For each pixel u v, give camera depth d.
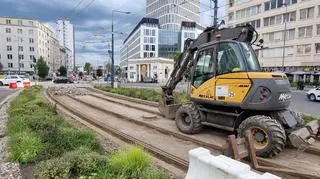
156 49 92.31
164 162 6.52
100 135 8.87
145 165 4.94
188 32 82.12
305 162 6.39
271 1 56.00
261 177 3.11
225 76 7.49
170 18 79.38
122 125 10.59
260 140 6.51
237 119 7.33
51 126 7.49
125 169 4.73
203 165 3.69
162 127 9.72
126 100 19.20
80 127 9.93
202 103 8.30
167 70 79.88
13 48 101.56
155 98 17.89
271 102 6.72
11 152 6.06
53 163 4.93
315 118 10.18
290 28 52.66
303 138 6.31
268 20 57.03
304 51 50.56
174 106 10.59
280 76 7.12
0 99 18.55
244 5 62.03
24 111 10.16
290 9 52.47
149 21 91.25
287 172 5.55
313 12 48.84
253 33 8.04
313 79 48.59
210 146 7.59
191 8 34.81
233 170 3.27
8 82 40.50
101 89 28.86
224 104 7.49
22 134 6.71
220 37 8.38
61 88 31.34
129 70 83.75
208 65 8.16
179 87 19.56
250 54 7.50
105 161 5.11
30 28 103.00
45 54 114.12
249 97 6.91
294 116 7.37
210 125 8.10
